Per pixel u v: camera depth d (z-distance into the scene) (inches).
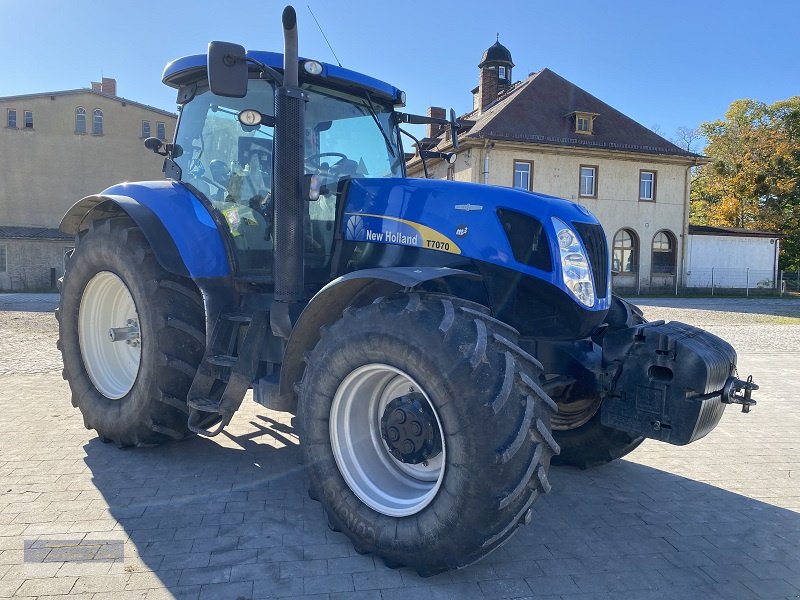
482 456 96.3
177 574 104.6
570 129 1107.3
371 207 143.0
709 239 1214.3
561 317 128.0
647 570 111.7
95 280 172.9
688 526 131.0
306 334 123.5
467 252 129.5
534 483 99.7
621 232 1141.1
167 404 151.9
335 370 113.3
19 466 153.1
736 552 119.6
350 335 111.4
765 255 1233.4
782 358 366.0
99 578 102.6
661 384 114.3
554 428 160.9
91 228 173.3
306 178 133.0
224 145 158.4
